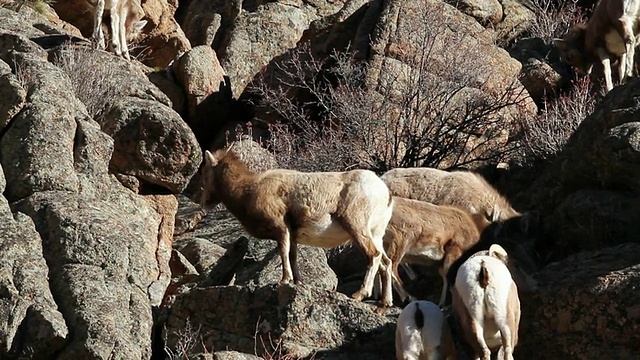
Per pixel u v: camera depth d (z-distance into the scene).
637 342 43.84
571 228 53.41
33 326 43.47
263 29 86.94
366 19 82.12
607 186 54.31
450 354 42.94
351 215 47.38
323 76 81.88
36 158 49.84
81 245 46.47
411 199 52.50
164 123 56.22
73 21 87.19
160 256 55.59
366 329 45.91
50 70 54.19
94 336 43.50
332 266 56.34
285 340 45.53
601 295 44.91
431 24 79.44
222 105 79.50
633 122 54.09
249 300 46.53
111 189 54.78
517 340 45.06
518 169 65.06
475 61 76.81
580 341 45.00
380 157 70.38
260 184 48.16
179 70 79.25
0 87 52.09
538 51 86.81
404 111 72.88
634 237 52.00
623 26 72.38
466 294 42.00
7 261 44.94
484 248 49.94
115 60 68.38
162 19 88.12
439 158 69.19
